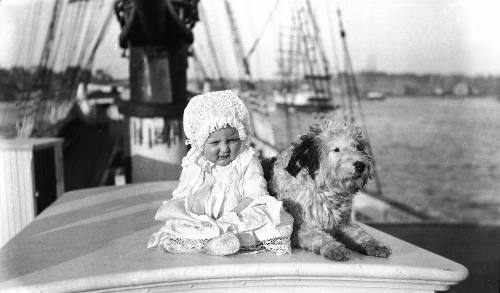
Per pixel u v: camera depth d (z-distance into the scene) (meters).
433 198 8.88
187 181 2.29
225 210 2.24
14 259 2.29
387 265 1.98
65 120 7.73
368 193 8.83
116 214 3.44
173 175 7.07
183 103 7.09
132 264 2.08
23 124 7.59
